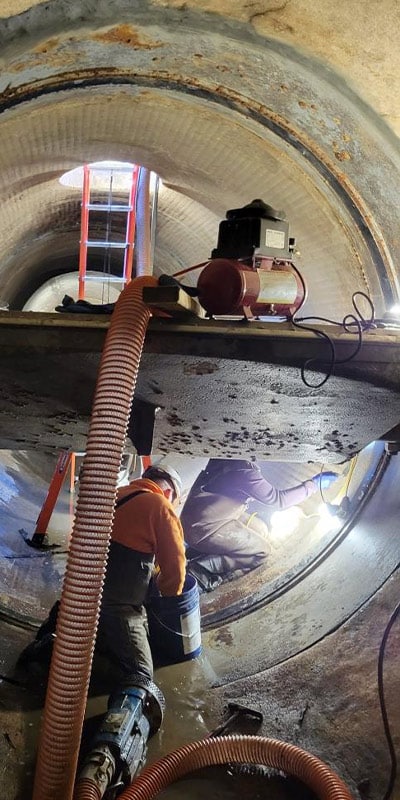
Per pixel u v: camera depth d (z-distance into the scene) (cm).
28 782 261
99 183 669
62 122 374
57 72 312
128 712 283
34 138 385
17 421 346
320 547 429
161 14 276
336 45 277
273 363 262
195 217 666
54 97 334
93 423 225
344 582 377
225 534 479
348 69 287
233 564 478
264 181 421
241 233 283
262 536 491
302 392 290
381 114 301
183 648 364
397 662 289
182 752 264
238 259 283
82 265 669
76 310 266
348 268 411
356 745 268
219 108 362
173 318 254
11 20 263
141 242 622
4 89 308
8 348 258
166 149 442
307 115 338
